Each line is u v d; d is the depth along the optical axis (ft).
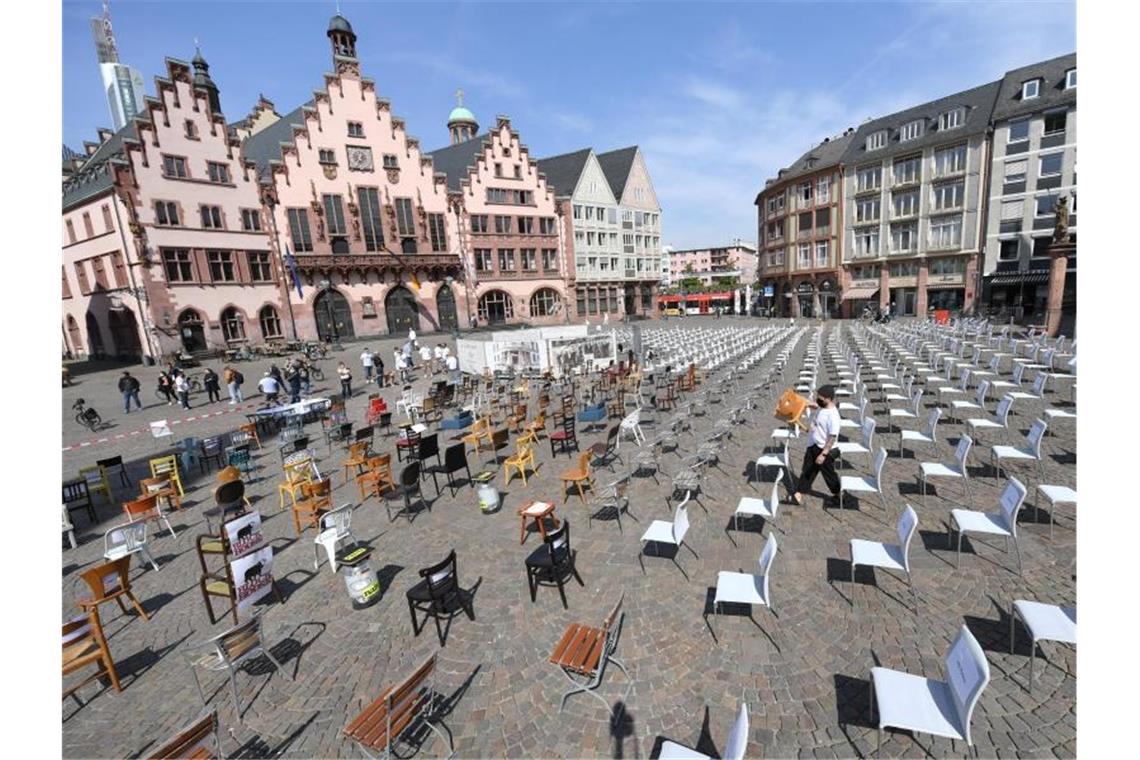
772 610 20.85
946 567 22.65
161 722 18.11
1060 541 23.97
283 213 127.44
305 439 42.75
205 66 153.48
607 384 69.97
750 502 26.58
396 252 145.79
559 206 186.80
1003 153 142.20
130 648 22.24
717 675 17.83
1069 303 132.77
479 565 26.40
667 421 51.80
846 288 182.09
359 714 16.84
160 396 84.43
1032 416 43.88
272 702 18.52
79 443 59.00
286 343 122.93
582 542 27.76
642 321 215.92
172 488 38.29
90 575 21.99
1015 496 21.18
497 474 39.91
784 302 210.79
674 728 15.99
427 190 152.05
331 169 134.00
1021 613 16.57
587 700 17.31
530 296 180.55
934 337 90.07
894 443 39.42
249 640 18.57
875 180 170.91
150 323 108.68
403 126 145.59
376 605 23.77
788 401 35.06
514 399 65.00
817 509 29.27
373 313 143.64
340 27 144.77
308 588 25.82
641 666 18.49
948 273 156.97
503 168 169.68
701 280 454.81
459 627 21.54
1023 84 139.95
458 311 161.79
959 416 45.09
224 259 118.73
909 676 15.06
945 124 154.40
